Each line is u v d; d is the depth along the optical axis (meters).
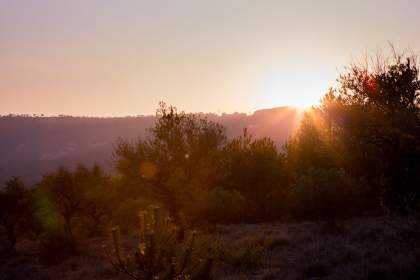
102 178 41.66
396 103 12.61
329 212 24.75
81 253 28.58
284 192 43.00
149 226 8.11
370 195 23.86
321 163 39.31
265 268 16.55
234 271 16.27
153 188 26.77
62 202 38.53
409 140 12.12
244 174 42.72
